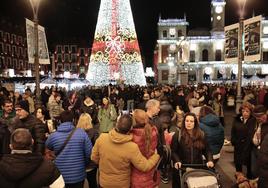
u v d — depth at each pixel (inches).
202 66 3267.7
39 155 139.9
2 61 2311.8
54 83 1355.8
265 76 1978.3
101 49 1371.8
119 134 173.0
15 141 136.8
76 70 3550.7
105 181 174.7
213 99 579.8
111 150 172.7
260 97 695.7
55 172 142.2
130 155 170.7
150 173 177.6
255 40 507.2
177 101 589.6
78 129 204.1
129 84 1284.4
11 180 132.6
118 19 1369.3
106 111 409.1
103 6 1374.3
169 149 236.5
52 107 511.2
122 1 1373.0
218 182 197.2
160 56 3265.3
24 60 2664.9
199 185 190.9
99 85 1363.2
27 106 248.1
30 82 1282.0
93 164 237.6
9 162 133.8
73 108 487.5
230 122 759.7
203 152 218.1
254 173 248.5
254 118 255.3
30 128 241.3
